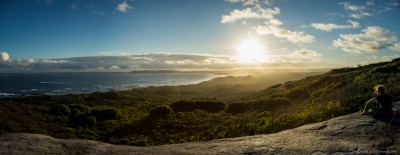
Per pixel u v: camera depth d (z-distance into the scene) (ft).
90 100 245.24
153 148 23.53
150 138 91.50
